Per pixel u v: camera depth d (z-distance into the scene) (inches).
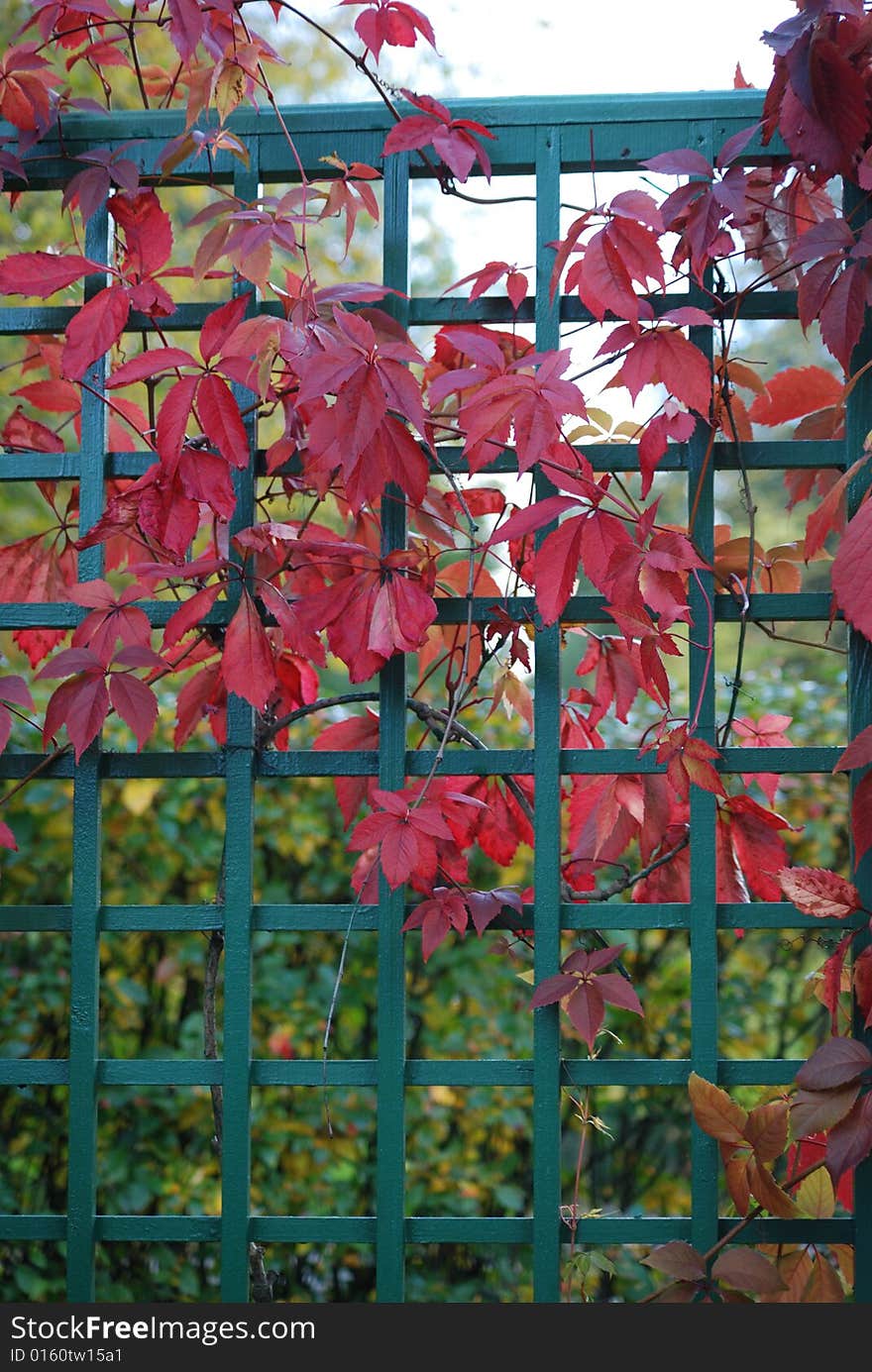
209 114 61.1
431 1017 112.7
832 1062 54.6
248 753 60.2
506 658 67.2
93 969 60.1
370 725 63.4
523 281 60.4
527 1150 117.0
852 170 55.4
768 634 59.7
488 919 57.8
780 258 59.8
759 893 61.4
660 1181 117.2
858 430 59.0
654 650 54.5
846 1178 58.9
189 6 55.1
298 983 111.7
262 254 54.4
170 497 55.3
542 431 51.0
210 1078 59.5
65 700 56.8
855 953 58.8
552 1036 58.5
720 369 59.1
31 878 106.6
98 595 57.4
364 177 59.1
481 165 58.2
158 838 107.2
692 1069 58.2
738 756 58.9
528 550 61.5
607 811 63.4
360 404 50.6
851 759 54.8
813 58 52.5
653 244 52.6
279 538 57.2
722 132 59.6
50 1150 108.3
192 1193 109.4
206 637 61.8
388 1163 58.8
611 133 60.0
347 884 111.8
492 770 59.6
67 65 61.7
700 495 59.2
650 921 58.9
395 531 59.2
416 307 61.1
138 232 60.9
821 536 56.5
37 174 61.6
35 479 63.3
